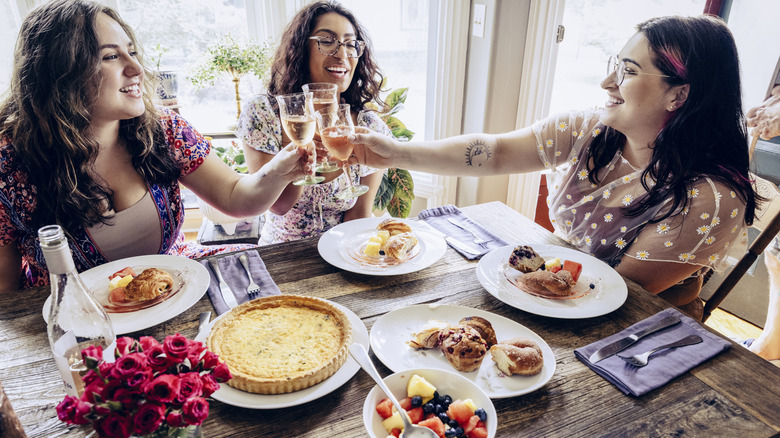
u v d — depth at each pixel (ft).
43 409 2.54
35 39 3.65
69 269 2.03
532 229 4.70
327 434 2.42
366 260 4.02
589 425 2.48
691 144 3.91
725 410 2.56
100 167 4.32
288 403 2.50
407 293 3.64
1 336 3.11
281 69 5.66
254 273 3.82
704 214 3.92
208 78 9.02
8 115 4.04
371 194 6.24
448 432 2.26
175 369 1.87
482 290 3.69
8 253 4.24
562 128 4.91
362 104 6.13
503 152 5.05
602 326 3.28
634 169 4.47
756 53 7.14
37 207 4.08
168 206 4.73
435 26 8.82
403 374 2.50
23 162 3.97
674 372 2.77
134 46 4.18
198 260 4.00
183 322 3.26
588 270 3.89
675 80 3.76
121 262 3.88
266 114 5.69
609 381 2.78
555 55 7.99
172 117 4.83
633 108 4.04
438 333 2.93
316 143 5.45
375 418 2.37
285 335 2.98
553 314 3.30
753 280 7.54
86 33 3.67
